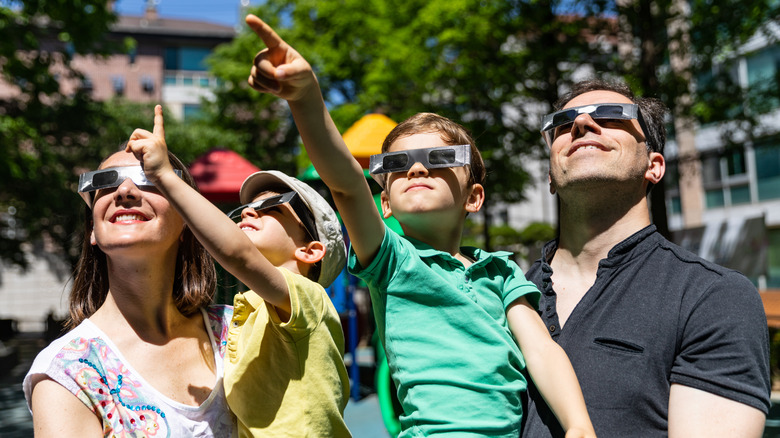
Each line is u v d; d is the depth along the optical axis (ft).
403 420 5.75
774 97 34.42
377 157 6.25
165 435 4.94
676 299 5.42
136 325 5.38
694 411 4.95
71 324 5.71
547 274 6.47
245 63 69.51
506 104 40.34
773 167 62.64
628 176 6.03
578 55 35.96
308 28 59.82
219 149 24.18
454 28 38.19
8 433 21.83
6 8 32.01
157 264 5.29
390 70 43.34
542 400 5.73
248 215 6.07
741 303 5.19
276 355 5.23
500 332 5.76
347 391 5.80
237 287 11.09
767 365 5.12
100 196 5.10
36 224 62.80
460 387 5.51
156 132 4.73
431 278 5.70
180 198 4.62
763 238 36.45
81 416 4.79
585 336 5.67
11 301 97.45
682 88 33.50
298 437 5.05
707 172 68.74
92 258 5.74
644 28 30.68
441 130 6.58
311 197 6.31
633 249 5.91
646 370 5.30
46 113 52.01
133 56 119.44
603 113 6.16
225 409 5.39
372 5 50.08
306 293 5.18
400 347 5.69
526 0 35.45
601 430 5.26
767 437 17.65
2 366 40.34
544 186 87.86
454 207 6.25
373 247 5.55
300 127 4.66
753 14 31.09
